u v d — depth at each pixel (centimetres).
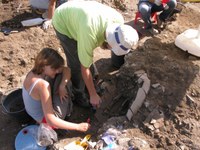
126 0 559
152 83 346
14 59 427
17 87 392
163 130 316
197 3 546
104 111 355
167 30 432
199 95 333
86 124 315
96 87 378
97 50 457
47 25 472
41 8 504
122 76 371
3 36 458
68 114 345
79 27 280
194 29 411
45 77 308
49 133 315
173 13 489
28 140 323
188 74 348
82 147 312
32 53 439
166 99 334
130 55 385
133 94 352
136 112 333
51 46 452
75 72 347
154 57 376
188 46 373
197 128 314
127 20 515
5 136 342
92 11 275
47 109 298
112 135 314
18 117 339
